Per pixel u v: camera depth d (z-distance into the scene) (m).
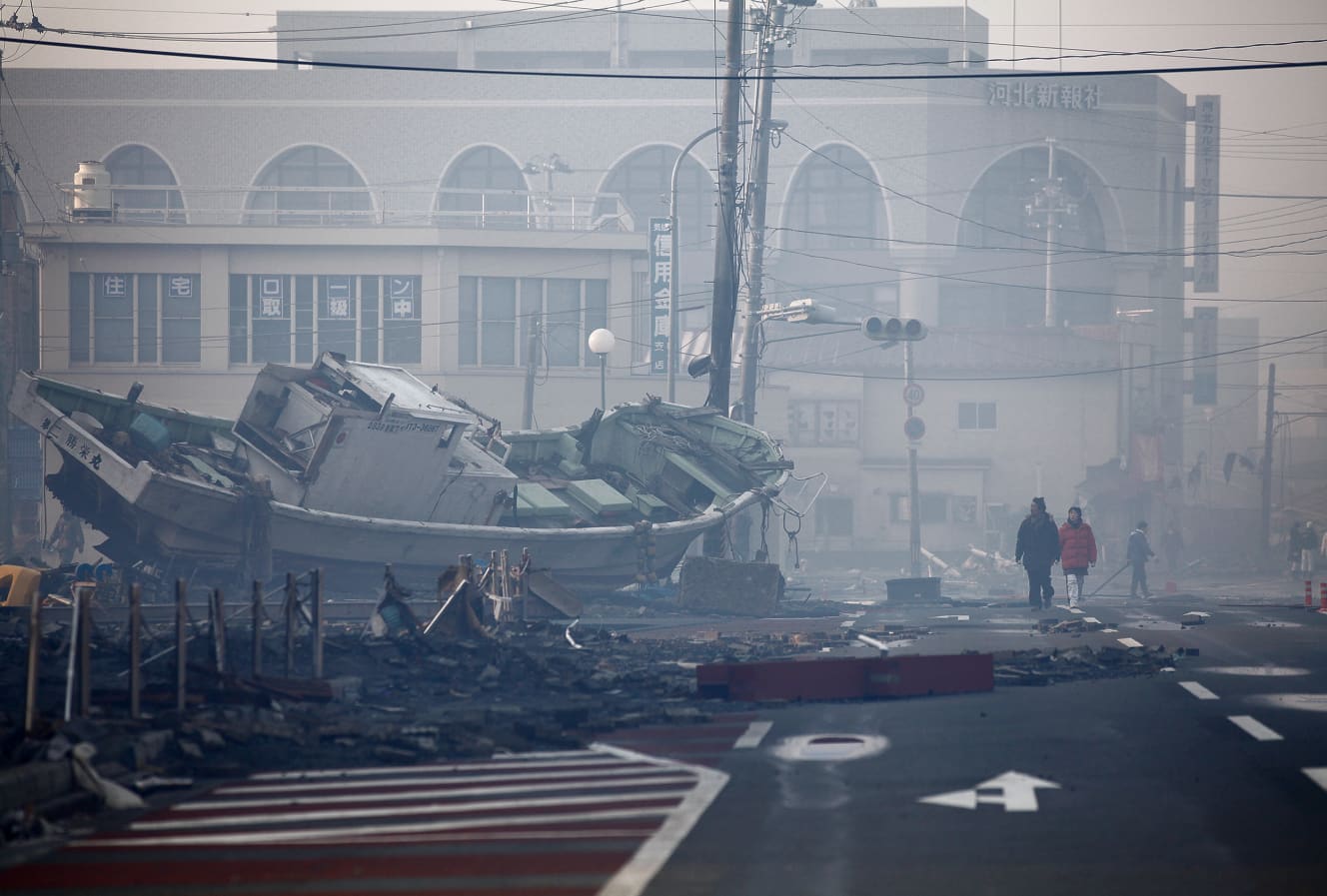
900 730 46.25
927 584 130.38
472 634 68.62
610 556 114.12
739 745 43.69
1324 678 59.31
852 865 27.55
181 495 95.56
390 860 28.47
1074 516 120.06
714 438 130.25
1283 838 29.09
